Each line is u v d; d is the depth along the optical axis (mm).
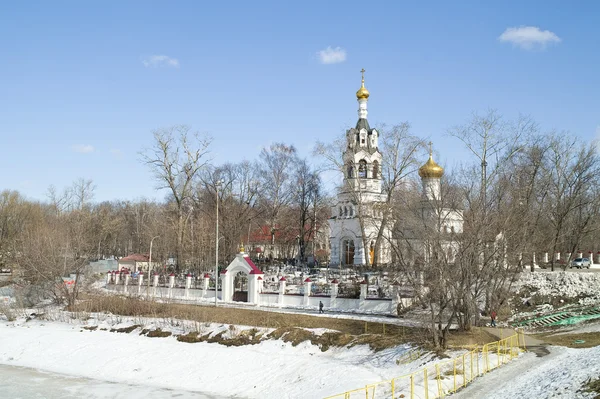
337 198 84500
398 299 49156
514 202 48438
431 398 26594
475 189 48250
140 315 57438
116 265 118312
